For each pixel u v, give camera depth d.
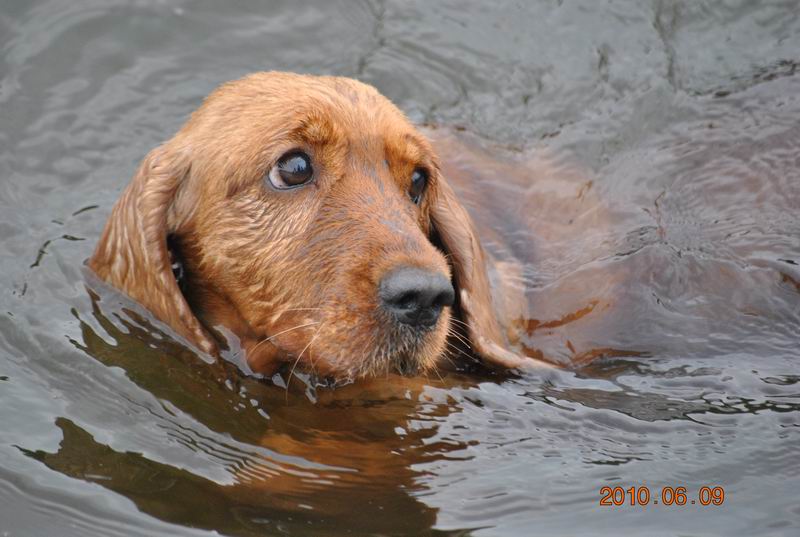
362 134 8.10
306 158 8.00
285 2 13.34
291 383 8.52
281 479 7.59
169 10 12.91
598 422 8.31
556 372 8.88
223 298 8.45
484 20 13.65
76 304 9.03
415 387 8.66
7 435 7.79
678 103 12.47
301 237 7.95
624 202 10.93
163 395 8.35
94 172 11.12
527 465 7.82
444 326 8.09
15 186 10.79
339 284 7.73
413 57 13.05
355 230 7.80
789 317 9.54
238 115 8.22
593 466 7.79
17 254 9.84
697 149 11.59
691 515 7.21
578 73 13.04
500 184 10.92
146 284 8.45
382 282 7.52
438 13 13.64
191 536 6.96
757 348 9.24
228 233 8.16
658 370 9.02
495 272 9.71
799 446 7.89
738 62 13.06
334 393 8.53
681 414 8.38
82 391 8.33
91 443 7.80
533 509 7.32
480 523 7.18
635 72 13.02
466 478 7.68
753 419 8.26
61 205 10.62
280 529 7.06
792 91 12.20
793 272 9.85
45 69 12.09
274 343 8.24
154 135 11.66
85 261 9.60
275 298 8.07
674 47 13.35
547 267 10.08
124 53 12.44
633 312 9.62
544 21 13.68
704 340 9.34
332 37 13.12
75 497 7.27
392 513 7.27
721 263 10.02
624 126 12.29
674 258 10.09
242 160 8.05
